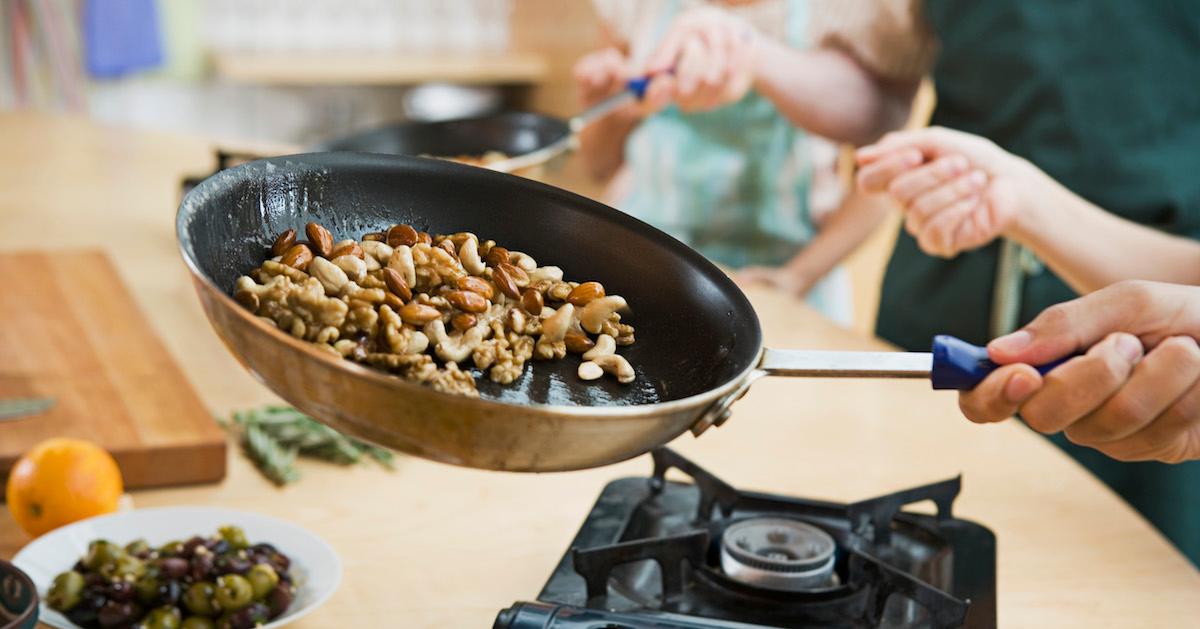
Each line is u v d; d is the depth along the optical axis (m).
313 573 1.28
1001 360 1.15
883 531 1.35
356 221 1.24
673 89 2.12
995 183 1.69
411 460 1.52
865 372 1.13
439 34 4.74
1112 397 1.17
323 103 4.73
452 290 1.20
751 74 2.23
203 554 1.24
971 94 2.09
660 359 1.20
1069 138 1.99
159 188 2.38
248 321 1.04
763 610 1.25
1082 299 1.19
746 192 2.67
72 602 1.22
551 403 1.15
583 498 1.46
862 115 2.48
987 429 1.64
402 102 4.82
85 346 1.65
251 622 1.21
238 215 1.17
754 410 1.66
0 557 1.32
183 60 4.48
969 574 1.31
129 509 1.37
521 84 4.89
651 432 1.06
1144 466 1.92
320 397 1.05
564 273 1.26
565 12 4.60
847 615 1.25
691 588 1.27
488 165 1.81
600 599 1.25
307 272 1.17
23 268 1.87
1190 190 1.93
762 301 2.00
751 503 1.39
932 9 2.17
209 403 1.60
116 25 4.16
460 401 1.02
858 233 2.54
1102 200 1.97
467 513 1.43
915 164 1.70
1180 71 1.93
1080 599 1.34
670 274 1.23
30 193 2.30
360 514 1.42
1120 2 1.95
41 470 1.33
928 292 2.13
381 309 1.15
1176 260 1.70
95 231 2.10
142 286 1.91
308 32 4.61
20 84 4.10
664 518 1.36
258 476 1.47
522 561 1.36
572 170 3.68
